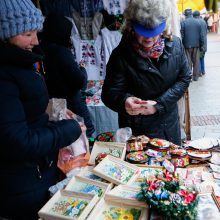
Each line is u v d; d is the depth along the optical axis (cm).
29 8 107
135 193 116
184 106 279
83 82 248
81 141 146
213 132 387
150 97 170
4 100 101
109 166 134
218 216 99
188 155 142
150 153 148
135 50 159
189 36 646
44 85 122
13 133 101
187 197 100
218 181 123
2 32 104
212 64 852
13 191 121
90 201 111
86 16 312
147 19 136
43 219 110
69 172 140
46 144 111
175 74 168
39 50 132
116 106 165
